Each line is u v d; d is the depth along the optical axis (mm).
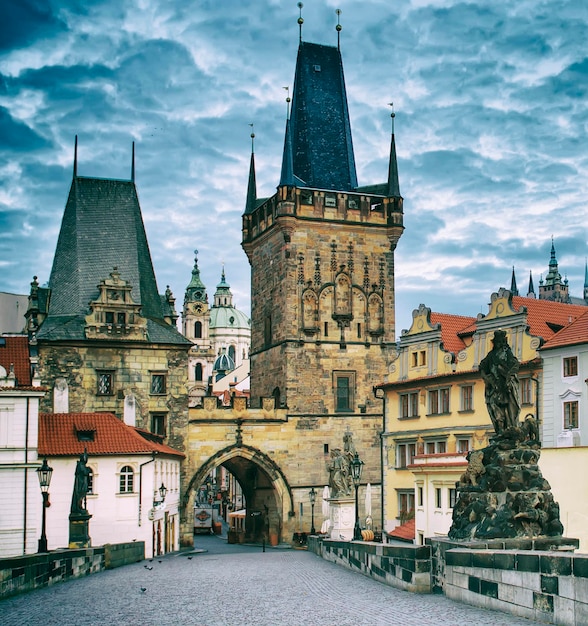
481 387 77188
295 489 105125
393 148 114375
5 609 30203
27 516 75125
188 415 101625
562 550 28984
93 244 106938
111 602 31172
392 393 88812
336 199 110750
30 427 75812
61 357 98375
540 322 76312
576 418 67625
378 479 107938
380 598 29500
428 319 85312
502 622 23281
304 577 39688
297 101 119312
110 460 79125
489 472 30094
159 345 101000
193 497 100875
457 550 27906
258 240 116938
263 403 105250
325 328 109000
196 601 30516
